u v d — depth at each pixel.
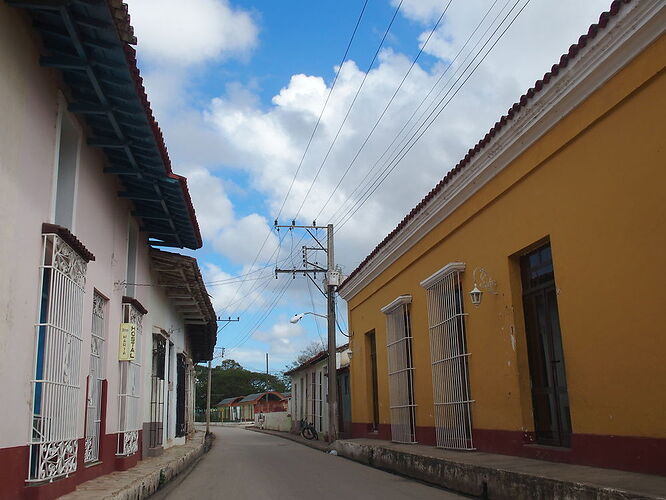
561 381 9.13
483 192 11.09
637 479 6.54
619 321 7.44
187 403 26.33
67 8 6.27
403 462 12.35
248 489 10.33
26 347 6.40
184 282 16.36
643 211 7.10
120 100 7.94
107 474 9.85
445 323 12.49
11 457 5.99
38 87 6.87
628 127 7.38
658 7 6.62
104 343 9.96
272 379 94.44
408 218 14.37
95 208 9.31
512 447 10.02
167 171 10.09
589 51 7.68
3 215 5.91
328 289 24.67
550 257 9.50
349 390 24.55
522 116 9.28
